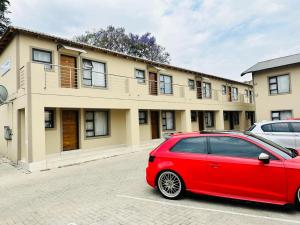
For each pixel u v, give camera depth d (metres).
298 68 18.12
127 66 15.61
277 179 4.26
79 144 13.07
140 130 17.11
